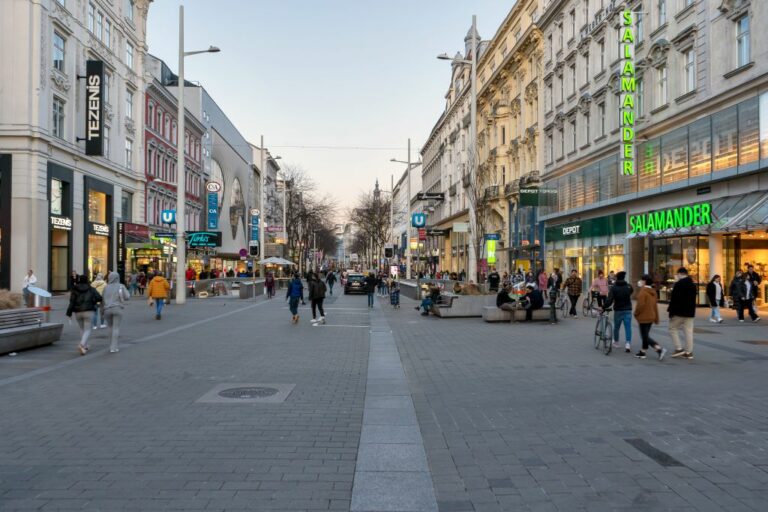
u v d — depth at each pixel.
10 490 4.68
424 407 7.55
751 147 19.52
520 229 44.44
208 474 5.06
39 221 30.50
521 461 5.45
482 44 58.72
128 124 42.78
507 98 49.09
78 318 12.17
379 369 10.38
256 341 14.30
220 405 7.61
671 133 24.45
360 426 6.63
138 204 44.72
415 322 19.45
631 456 5.57
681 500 4.52
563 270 36.88
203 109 64.88
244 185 79.50
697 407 7.48
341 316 21.98
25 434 6.26
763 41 18.94
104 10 38.47
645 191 26.28
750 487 4.78
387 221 76.75
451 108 67.50
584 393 8.36
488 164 51.12
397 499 4.54
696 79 22.77
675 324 11.54
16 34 29.92
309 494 4.62
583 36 33.50
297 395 8.23
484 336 15.31
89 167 36.62
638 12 26.28
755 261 22.12
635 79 27.47
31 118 30.14
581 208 33.41
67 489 4.70
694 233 22.28
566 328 17.16
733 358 11.41
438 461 5.45
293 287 19.19
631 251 27.91
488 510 4.34
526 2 43.84
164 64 64.38
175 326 17.84
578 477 5.02
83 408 7.43
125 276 41.00
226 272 69.19
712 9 21.69
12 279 29.67
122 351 12.54
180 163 28.14
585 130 33.47
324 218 77.44
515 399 8.00
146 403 7.71
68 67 33.69
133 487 4.75
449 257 71.31
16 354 12.01
